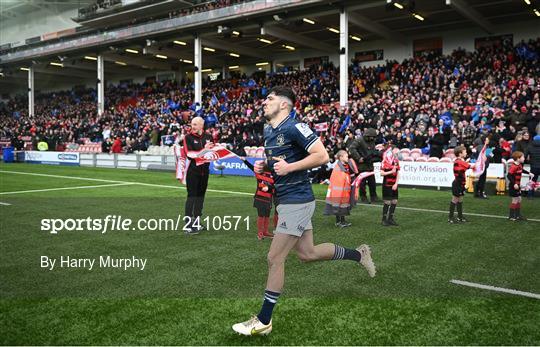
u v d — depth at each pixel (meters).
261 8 21.88
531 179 11.51
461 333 3.27
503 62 20.44
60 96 41.53
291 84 27.48
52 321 3.43
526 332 3.29
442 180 12.80
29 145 29.20
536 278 4.61
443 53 25.98
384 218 7.59
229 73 36.16
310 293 4.12
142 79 40.97
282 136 3.25
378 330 3.32
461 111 17.20
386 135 16.31
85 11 24.95
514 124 14.67
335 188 7.37
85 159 23.48
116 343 3.06
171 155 20.03
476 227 7.39
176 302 3.85
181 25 25.09
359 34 26.69
